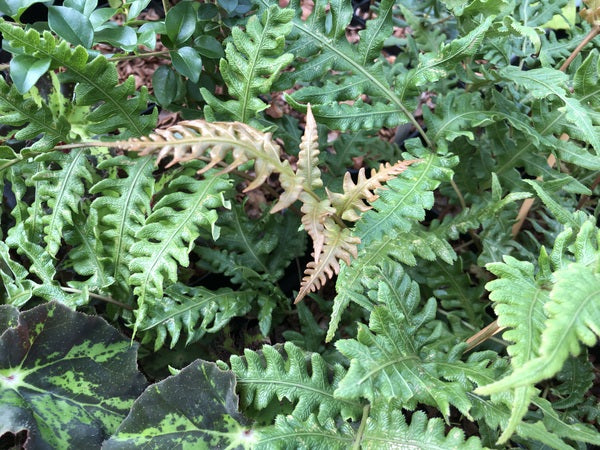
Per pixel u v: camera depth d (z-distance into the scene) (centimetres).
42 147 42
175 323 45
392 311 38
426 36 62
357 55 45
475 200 53
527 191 50
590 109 44
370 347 36
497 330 39
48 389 39
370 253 42
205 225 41
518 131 48
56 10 40
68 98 56
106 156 50
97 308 50
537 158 50
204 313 47
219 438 38
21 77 38
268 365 39
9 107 40
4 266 48
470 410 37
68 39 40
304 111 43
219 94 58
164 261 39
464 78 50
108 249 44
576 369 45
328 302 52
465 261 56
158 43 77
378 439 36
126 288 44
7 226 53
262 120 49
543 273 33
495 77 48
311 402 38
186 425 38
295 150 56
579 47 47
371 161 60
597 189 58
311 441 37
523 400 25
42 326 40
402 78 45
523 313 29
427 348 40
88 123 50
